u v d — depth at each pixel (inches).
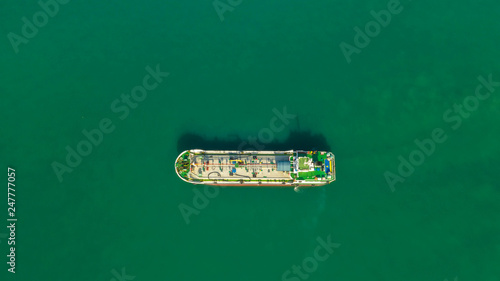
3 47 3622.0
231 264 3216.0
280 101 3599.9
